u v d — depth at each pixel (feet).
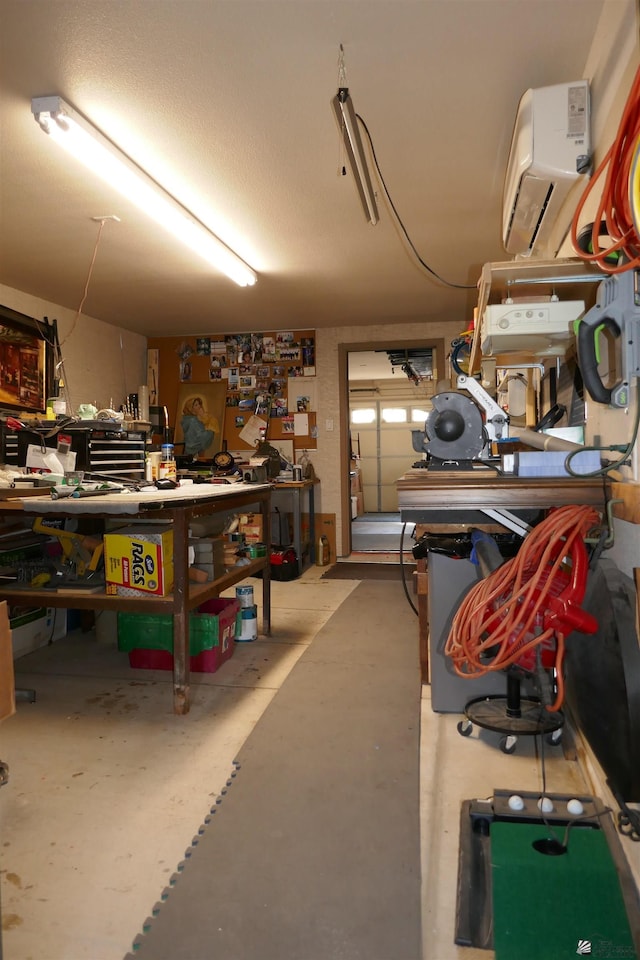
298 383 20.40
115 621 10.96
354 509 33.81
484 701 7.61
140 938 4.21
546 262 5.77
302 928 4.29
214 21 6.29
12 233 11.73
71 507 7.87
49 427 11.43
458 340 10.03
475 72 7.20
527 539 4.84
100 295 15.89
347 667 9.75
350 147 8.14
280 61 6.93
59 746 7.15
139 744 7.20
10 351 14.58
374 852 5.13
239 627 11.21
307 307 17.47
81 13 6.16
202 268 13.84
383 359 26.25
